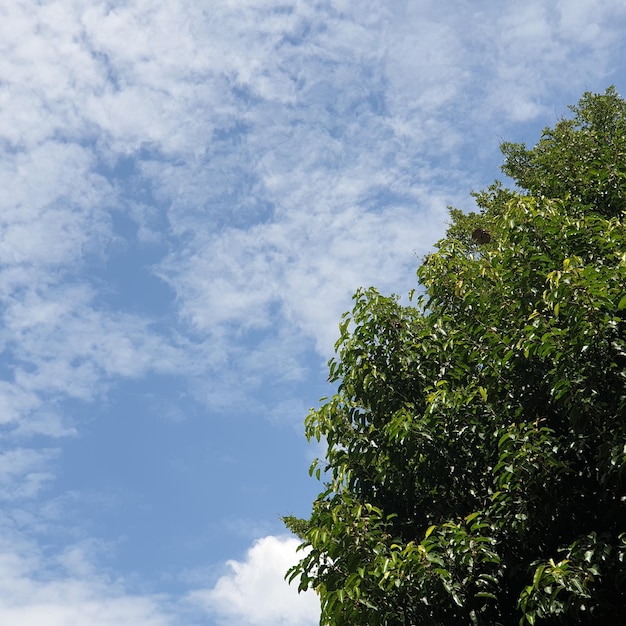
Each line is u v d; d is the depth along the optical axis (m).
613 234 7.91
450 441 8.55
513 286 8.39
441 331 9.09
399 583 7.28
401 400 9.23
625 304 7.09
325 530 8.13
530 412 8.32
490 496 8.36
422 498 9.02
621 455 6.96
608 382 7.35
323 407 9.66
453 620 7.71
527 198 8.76
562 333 7.38
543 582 6.81
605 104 18.78
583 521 7.83
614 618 7.18
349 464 9.47
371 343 9.55
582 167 11.27
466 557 7.30
